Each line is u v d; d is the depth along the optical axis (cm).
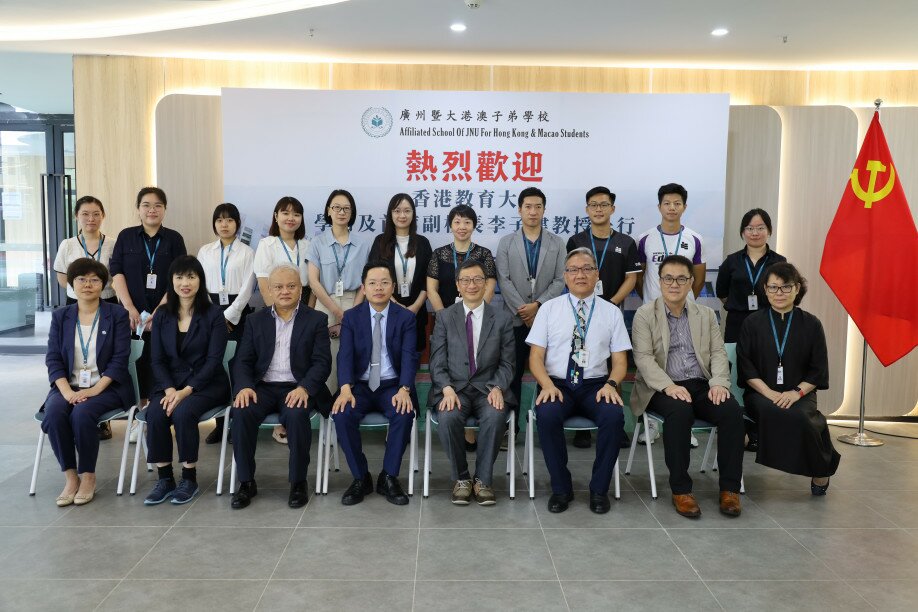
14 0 415
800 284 364
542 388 345
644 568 269
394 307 365
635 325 367
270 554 278
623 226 511
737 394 375
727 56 498
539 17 420
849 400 533
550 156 507
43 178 755
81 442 330
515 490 361
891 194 453
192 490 342
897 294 453
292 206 450
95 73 513
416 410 351
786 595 248
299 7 413
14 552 278
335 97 499
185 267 353
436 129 504
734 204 522
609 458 330
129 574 260
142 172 519
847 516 327
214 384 360
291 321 364
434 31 448
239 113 496
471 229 428
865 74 527
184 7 428
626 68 524
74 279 349
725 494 330
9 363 706
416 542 292
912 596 248
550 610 236
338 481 372
